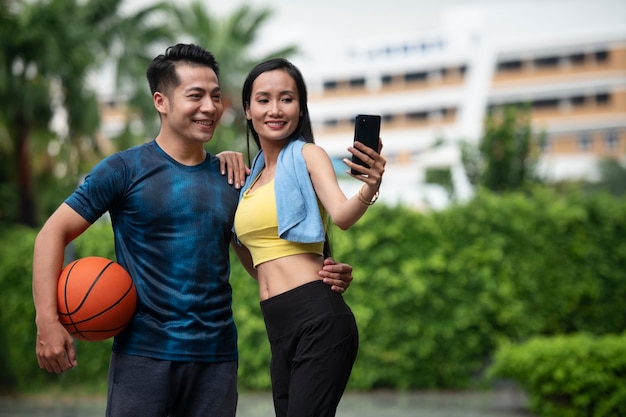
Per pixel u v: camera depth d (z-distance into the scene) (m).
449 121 56.47
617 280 11.02
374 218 10.83
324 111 58.47
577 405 7.47
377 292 10.72
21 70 17.17
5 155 18.22
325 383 3.29
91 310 3.36
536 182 15.37
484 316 10.73
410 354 10.75
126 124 21.27
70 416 8.66
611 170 42.44
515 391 10.58
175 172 3.57
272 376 3.50
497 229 10.86
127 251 3.55
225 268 3.61
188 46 3.62
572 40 54.28
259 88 3.53
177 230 3.51
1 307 11.47
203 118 3.55
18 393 11.12
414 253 10.80
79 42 17.86
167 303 3.46
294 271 3.42
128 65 20.91
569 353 7.55
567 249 10.98
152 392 3.41
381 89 57.84
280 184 3.42
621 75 53.88
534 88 55.12
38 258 3.38
